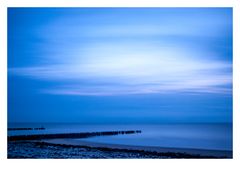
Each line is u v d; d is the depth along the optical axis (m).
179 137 26.23
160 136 27.70
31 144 17.47
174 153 14.71
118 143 21.22
